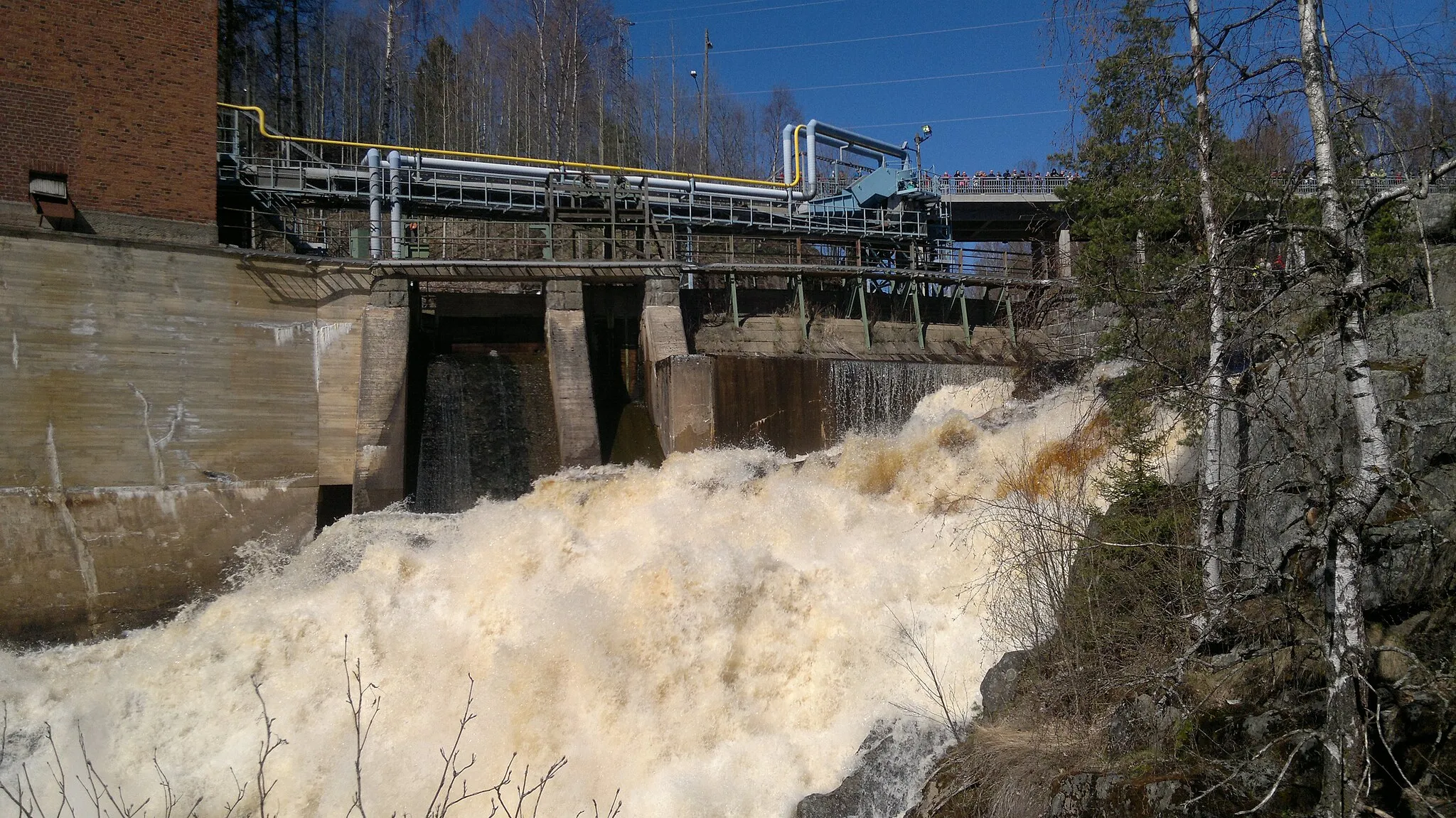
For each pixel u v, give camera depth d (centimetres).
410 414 2383
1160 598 1145
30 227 1919
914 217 3412
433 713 1408
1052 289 2088
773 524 1845
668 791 1227
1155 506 1305
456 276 2441
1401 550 895
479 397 2544
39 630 1870
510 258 2962
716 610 1484
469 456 2391
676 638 1456
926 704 1304
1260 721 890
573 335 2519
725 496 1984
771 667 1464
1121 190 1291
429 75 4447
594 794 1255
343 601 1595
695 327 2948
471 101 4434
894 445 2139
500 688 1402
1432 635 866
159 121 2116
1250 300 994
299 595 1688
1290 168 930
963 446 2105
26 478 1888
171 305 2072
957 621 1471
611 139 4588
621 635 1440
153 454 2033
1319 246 802
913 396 2789
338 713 1405
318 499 2239
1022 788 984
